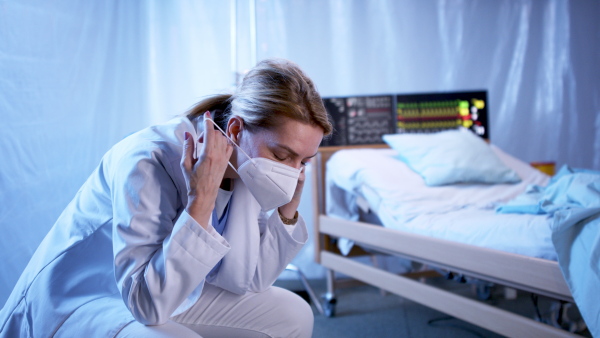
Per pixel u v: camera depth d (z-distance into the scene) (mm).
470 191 2281
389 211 2096
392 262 2922
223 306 1180
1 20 1309
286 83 937
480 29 3100
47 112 1496
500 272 1453
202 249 890
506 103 3170
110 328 893
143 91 2260
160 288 877
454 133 2564
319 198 2484
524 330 1416
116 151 1010
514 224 1543
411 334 2021
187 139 919
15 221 1377
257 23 2867
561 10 3164
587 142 3225
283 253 1204
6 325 981
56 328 914
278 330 1189
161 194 931
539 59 3178
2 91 1321
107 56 1873
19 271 1395
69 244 998
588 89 3197
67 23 1590
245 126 965
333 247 2514
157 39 2486
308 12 2926
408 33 3023
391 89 3031
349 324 2180
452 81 3088
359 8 2969
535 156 3219
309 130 936
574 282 1240
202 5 2600
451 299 1686
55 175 1533
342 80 2986
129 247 877
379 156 2465
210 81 2621
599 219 1288
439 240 1680
